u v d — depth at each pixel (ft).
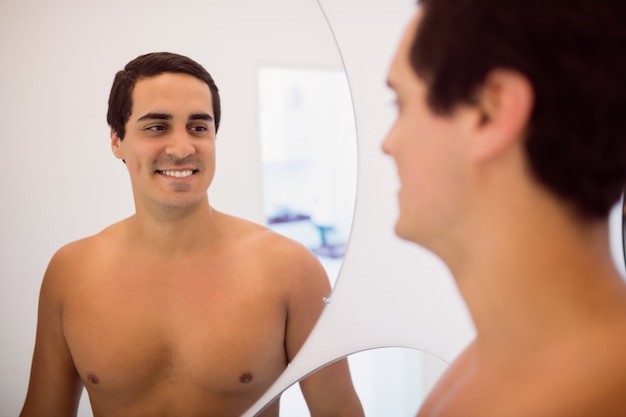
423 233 0.80
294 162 2.23
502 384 0.77
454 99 0.70
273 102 2.17
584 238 0.71
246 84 2.12
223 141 2.11
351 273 2.43
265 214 2.23
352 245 2.40
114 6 1.98
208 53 2.06
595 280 0.72
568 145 0.67
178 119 2.05
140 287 2.21
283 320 2.39
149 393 2.33
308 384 2.48
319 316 2.43
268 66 2.14
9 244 2.06
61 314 2.15
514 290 0.74
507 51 0.66
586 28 0.65
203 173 2.11
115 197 2.09
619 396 0.67
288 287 2.35
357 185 2.33
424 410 1.01
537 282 0.72
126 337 2.24
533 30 0.65
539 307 0.73
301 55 2.17
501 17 0.66
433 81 0.72
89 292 2.16
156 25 2.00
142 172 2.07
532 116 0.66
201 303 2.27
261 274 2.31
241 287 2.30
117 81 2.01
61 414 2.23
